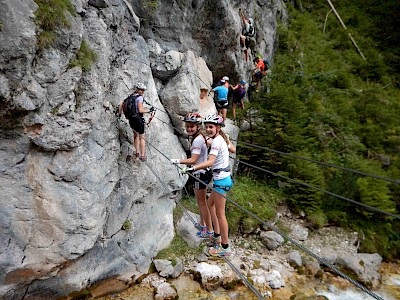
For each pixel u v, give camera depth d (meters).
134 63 6.87
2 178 4.48
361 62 17.95
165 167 7.23
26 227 4.66
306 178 9.72
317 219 9.44
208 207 4.55
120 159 6.12
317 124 12.27
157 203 7.18
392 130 13.88
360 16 21.16
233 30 9.81
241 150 10.55
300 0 20.38
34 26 4.21
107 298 5.85
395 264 9.41
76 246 5.03
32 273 4.77
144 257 6.46
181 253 7.15
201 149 4.27
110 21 6.01
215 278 6.48
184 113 7.93
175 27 8.80
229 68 10.45
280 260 7.86
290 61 14.84
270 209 9.21
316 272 7.63
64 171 4.90
